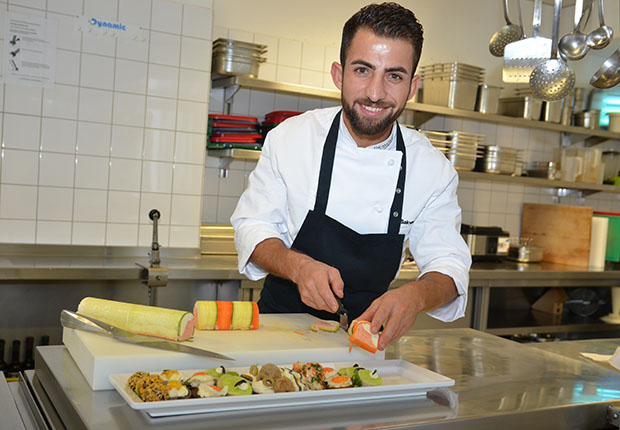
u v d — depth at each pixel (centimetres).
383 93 142
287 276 147
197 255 326
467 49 418
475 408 113
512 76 221
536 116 408
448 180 175
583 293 416
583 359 168
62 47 292
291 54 365
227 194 354
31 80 287
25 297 275
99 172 304
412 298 132
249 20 353
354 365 123
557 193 461
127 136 308
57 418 106
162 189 317
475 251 388
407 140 174
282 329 147
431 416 107
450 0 410
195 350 117
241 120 329
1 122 283
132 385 101
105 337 121
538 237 430
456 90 372
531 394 124
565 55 208
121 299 291
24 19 283
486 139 432
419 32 143
